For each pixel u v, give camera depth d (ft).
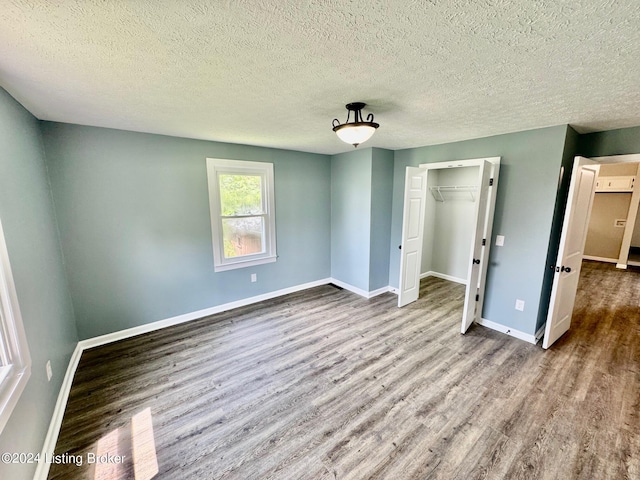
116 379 8.18
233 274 13.10
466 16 3.45
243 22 3.59
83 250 9.44
